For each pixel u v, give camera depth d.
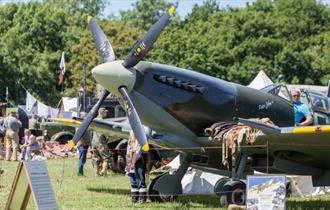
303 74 101.94
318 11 119.69
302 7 119.06
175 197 18.03
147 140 17.19
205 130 16.64
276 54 103.19
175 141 17.33
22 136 40.78
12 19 115.06
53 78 102.31
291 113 18.22
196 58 97.56
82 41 99.81
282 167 17.08
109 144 27.33
